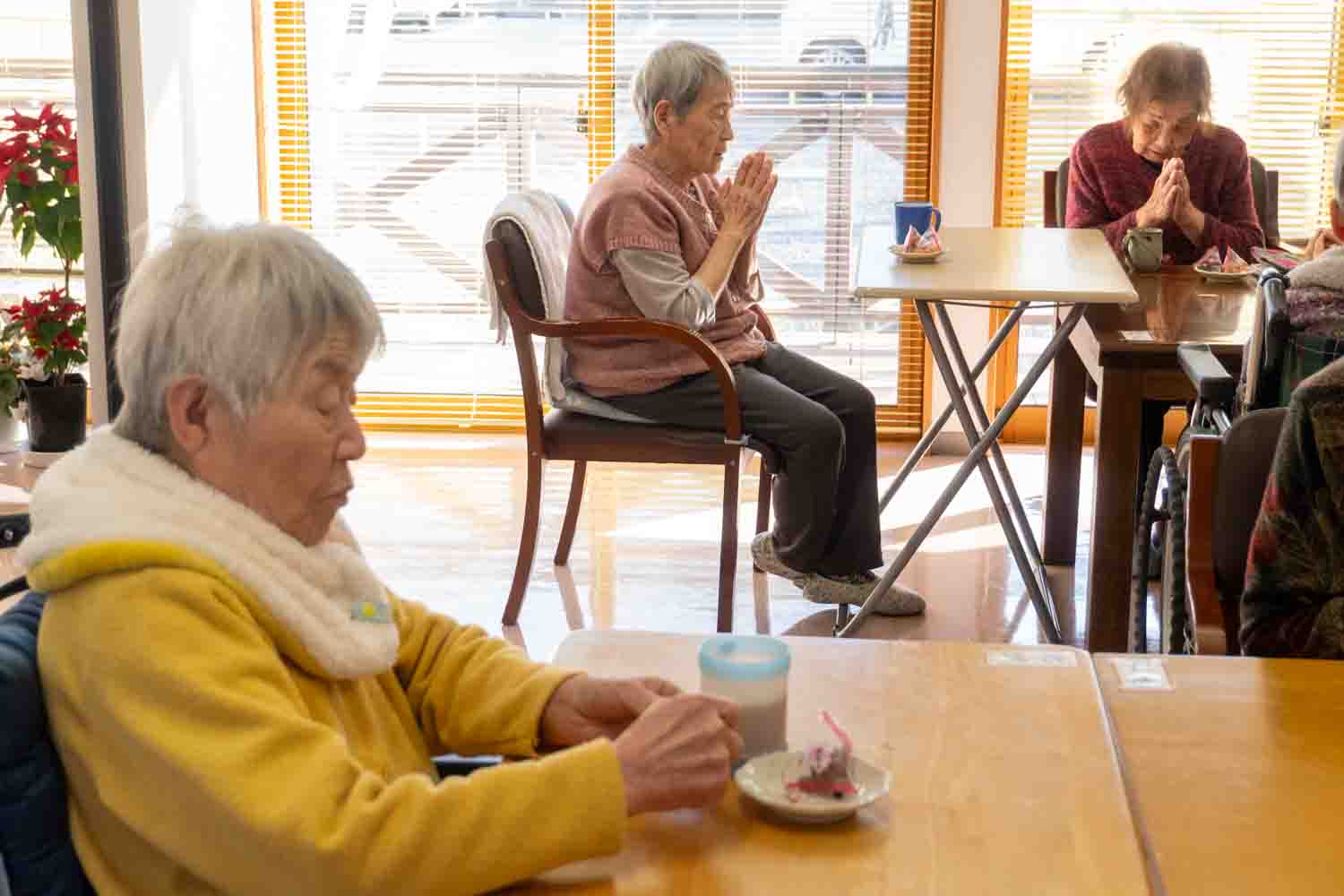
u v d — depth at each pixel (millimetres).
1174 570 2133
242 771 1007
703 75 3037
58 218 4453
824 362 4930
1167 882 1012
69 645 1044
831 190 4812
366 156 4930
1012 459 4703
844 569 3311
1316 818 1103
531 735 1285
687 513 4168
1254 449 1824
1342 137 2205
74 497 1074
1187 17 4605
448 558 3764
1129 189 3814
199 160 4492
